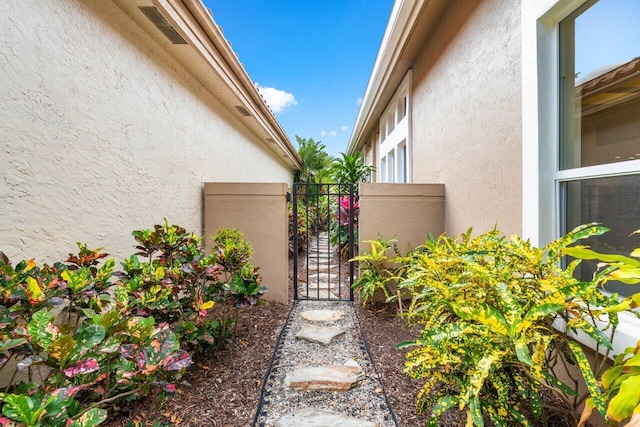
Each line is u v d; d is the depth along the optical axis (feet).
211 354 8.04
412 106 16.52
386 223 12.31
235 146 17.26
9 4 5.40
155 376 4.69
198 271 7.41
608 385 3.55
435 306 5.81
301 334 9.18
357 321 10.52
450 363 4.96
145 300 6.02
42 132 6.00
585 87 5.84
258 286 8.59
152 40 9.53
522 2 6.79
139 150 8.92
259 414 5.92
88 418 3.30
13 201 5.49
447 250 8.04
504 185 7.76
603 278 4.08
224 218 12.50
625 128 5.09
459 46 10.45
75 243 6.75
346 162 23.30
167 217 10.32
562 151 6.31
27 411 2.97
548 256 4.97
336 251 23.12
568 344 4.20
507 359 4.46
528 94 6.61
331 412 5.98
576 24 5.97
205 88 13.29
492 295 4.99
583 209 5.89
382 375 7.14
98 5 7.40
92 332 3.92
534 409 4.59
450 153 11.33
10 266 4.69
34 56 5.83
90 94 7.16
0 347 3.48
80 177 6.89
